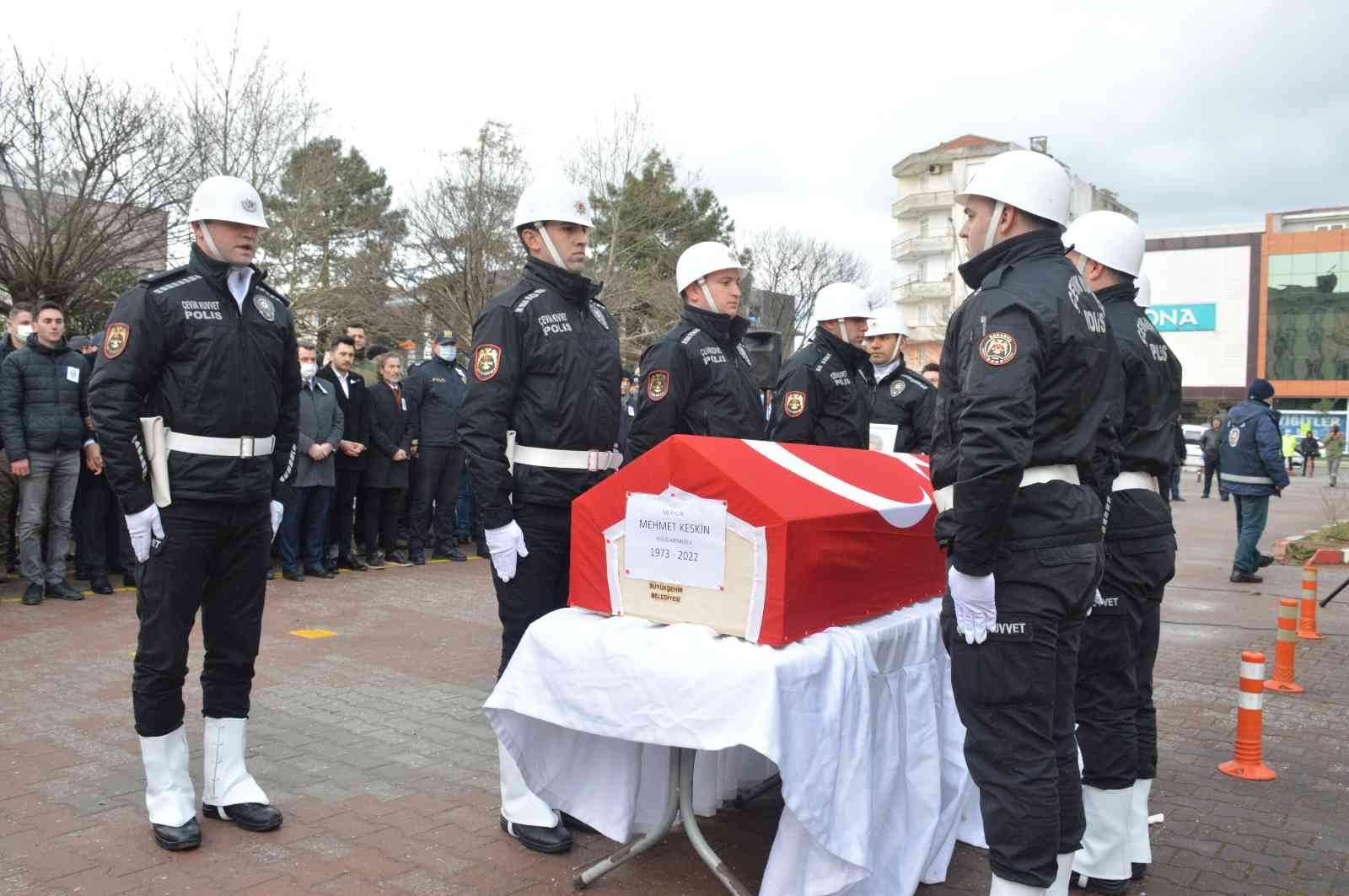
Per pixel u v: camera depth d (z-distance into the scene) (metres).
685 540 3.21
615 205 26.98
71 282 14.88
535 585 3.96
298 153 22.61
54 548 7.80
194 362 3.62
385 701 5.51
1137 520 3.47
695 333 4.71
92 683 5.63
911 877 3.36
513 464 3.96
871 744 3.21
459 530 11.71
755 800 4.27
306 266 23.83
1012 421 2.63
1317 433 52.66
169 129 16.53
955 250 52.66
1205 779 4.70
